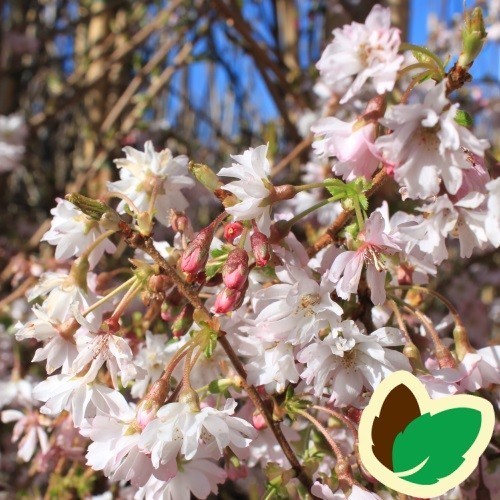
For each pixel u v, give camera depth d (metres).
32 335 0.23
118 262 0.56
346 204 0.23
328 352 0.21
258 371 0.23
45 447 0.34
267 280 0.25
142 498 0.23
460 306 0.56
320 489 0.22
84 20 0.78
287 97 0.65
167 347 0.26
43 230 0.67
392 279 0.27
